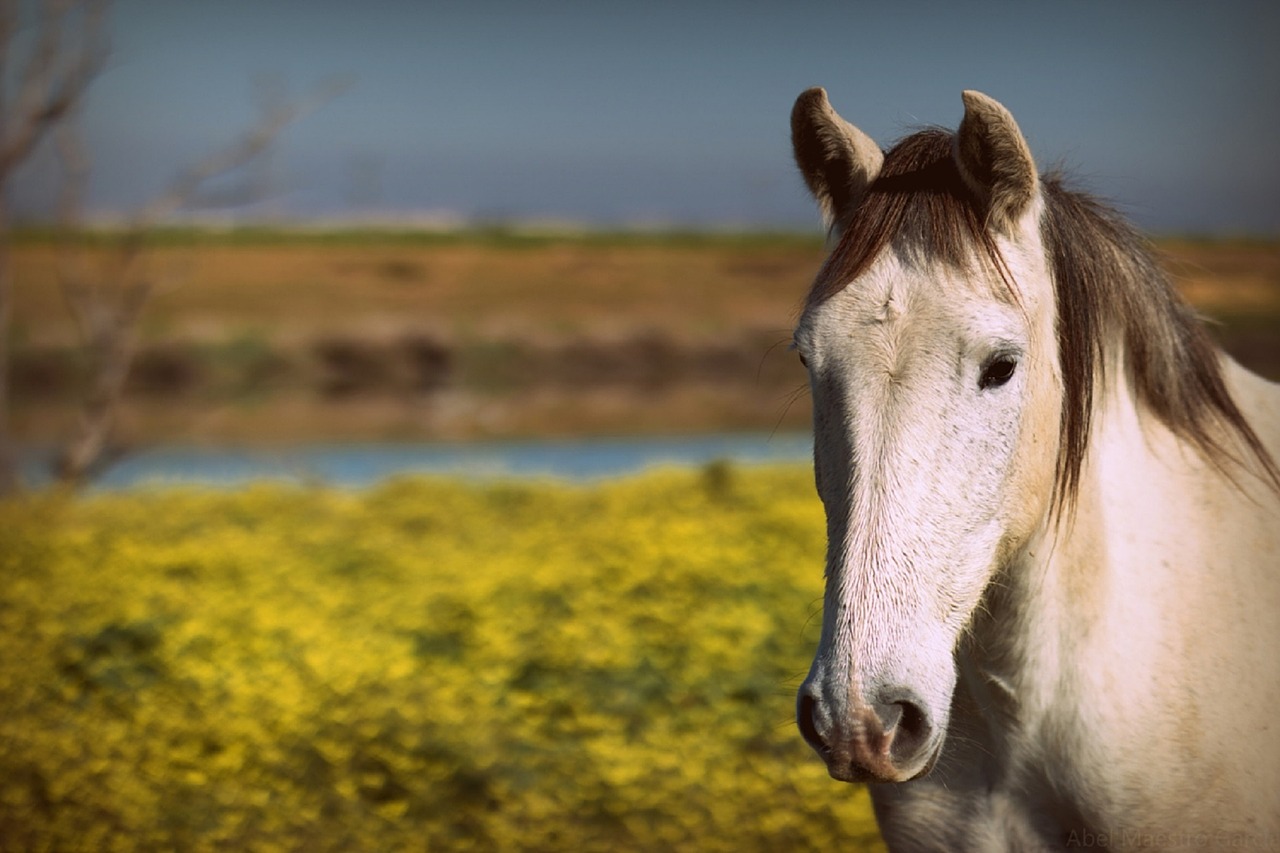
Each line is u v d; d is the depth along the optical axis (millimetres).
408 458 15375
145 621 5828
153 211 11414
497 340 28969
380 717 4766
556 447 16422
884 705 1785
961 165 1981
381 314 33844
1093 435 2264
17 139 10820
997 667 2219
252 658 5484
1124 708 2148
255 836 4109
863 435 1888
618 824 4164
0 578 7074
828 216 2174
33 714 4996
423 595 6637
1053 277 2111
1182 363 2387
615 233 57844
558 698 4902
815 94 2129
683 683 5094
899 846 2449
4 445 11102
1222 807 2160
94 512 9727
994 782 2307
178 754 4461
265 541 8250
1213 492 2338
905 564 1839
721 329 30688
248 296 35344
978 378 1897
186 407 21312
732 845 4020
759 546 7469
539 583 6609
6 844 4078
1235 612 2240
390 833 4109
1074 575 2172
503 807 4238
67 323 28641
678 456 15453
